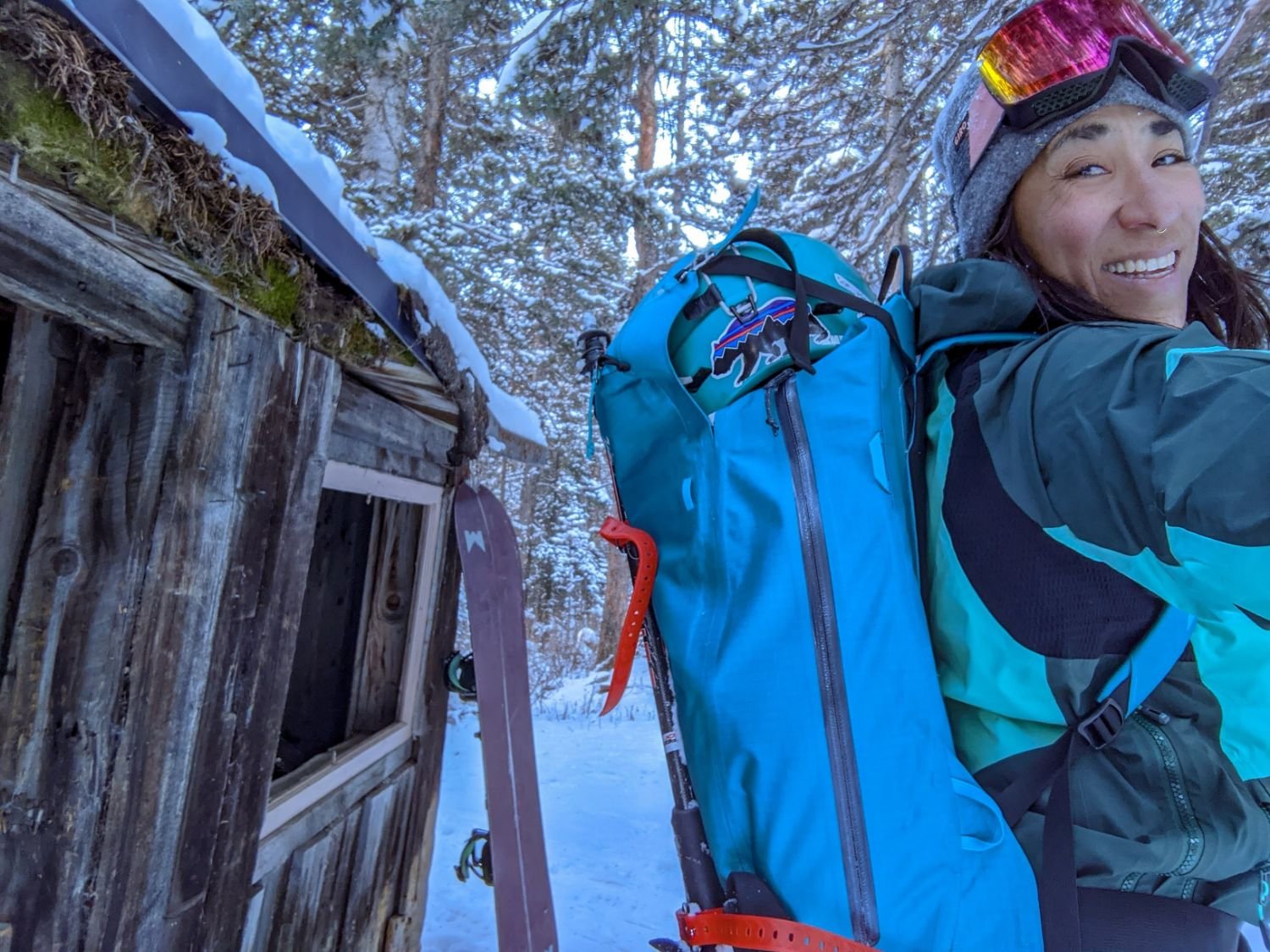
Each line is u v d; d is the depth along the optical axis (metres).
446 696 2.40
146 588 0.99
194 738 1.12
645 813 5.47
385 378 1.72
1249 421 0.49
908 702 0.70
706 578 0.82
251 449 1.18
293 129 1.31
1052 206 0.86
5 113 0.72
